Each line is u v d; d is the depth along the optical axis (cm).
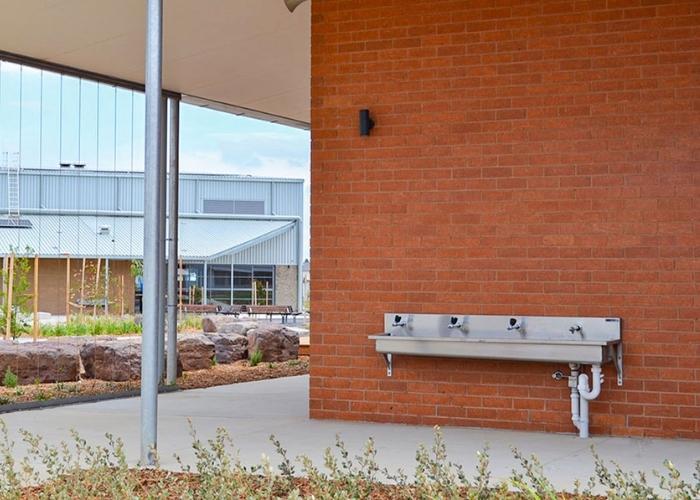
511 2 882
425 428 882
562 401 860
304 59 1173
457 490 500
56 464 703
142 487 604
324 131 938
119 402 1113
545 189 868
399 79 916
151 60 714
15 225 1133
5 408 1027
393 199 915
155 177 712
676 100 834
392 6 920
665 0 838
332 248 934
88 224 1220
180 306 2003
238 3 978
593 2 858
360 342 923
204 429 884
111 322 1272
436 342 860
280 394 1195
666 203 834
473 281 888
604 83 854
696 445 792
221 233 2845
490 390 882
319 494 513
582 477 654
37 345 1202
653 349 834
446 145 899
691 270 827
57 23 1006
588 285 853
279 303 2902
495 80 886
